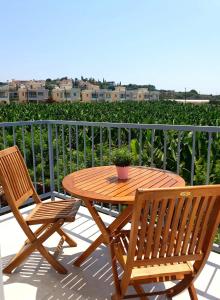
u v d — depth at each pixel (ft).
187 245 5.13
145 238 4.94
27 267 8.21
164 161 10.44
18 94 284.41
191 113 78.95
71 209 8.52
